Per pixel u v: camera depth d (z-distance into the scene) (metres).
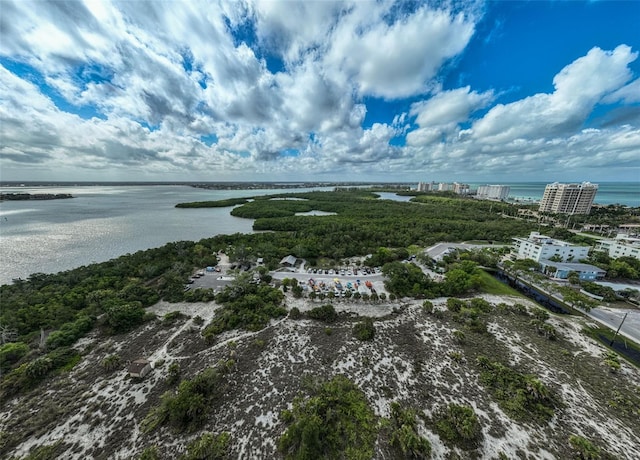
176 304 55.19
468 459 26.03
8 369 35.62
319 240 98.81
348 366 38.09
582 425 29.62
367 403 32.12
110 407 31.11
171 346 41.69
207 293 57.97
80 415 30.05
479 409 31.48
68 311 48.53
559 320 51.12
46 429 28.27
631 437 28.36
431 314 52.19
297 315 50.06
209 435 26.80
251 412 30.72
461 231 117.62
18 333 42.66
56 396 32.28
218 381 34.34
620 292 61.28
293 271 73.44
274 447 26.98
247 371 36.69
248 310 50.41
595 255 82.38
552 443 27.61
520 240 90.25
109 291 54.97
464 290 61.69
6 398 31.92
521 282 70.94
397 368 37.84
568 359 40.06
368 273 72.50
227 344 41.94
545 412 30.86
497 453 26.59
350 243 95.12
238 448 26.83
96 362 38.19
